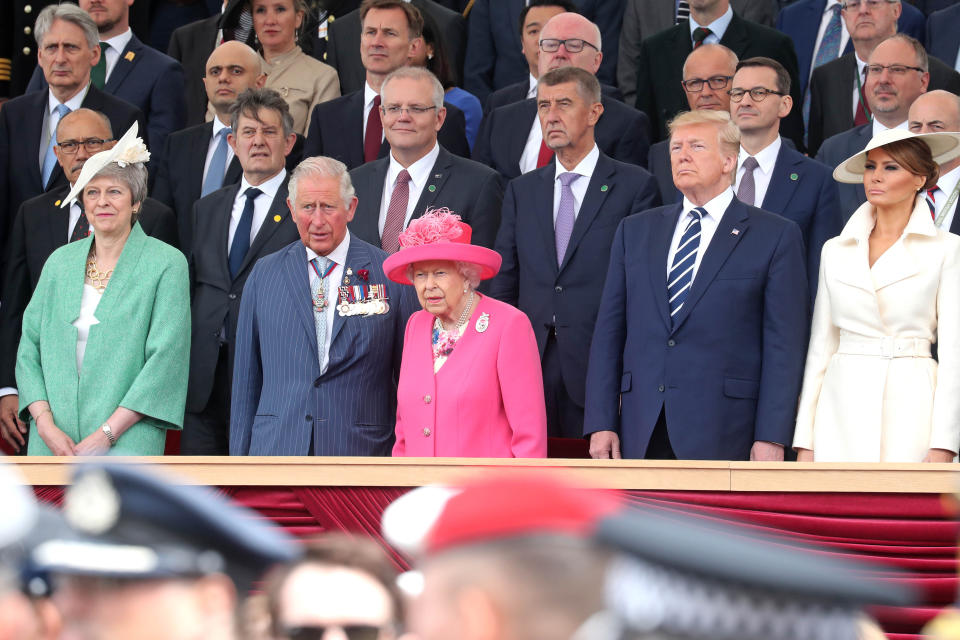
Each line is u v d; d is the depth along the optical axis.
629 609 3.56
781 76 24.30
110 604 4.59
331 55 32.25
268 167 24.59
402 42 27.83
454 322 18.98
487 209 23.92
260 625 6.66
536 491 3.77
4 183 29.08
